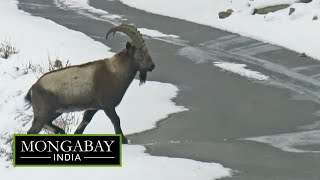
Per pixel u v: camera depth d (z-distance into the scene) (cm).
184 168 3284
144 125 4344
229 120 4528
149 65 3719
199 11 8519
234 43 7019
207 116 4622
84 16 8638
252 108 4847
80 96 3672
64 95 3650
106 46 6688
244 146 3906
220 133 4216
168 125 4388
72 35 7019
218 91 5312
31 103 3734
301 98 5116
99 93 3694
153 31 7725
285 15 7500
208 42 7144
